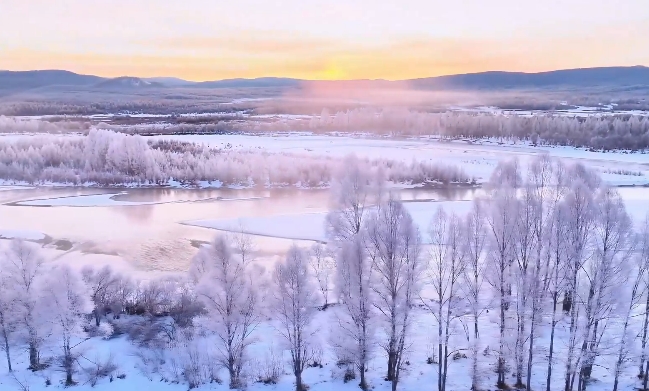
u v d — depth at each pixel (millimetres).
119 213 84875
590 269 30031
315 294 38656
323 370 34750
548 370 30484
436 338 35906
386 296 31875
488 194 40500
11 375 34969
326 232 46688
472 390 31562
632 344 31141
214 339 37875
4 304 35469
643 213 67250
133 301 44281
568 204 30609
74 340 38875
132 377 34625
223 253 33844
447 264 32688
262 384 33281
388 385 32531
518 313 31219
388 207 33688
